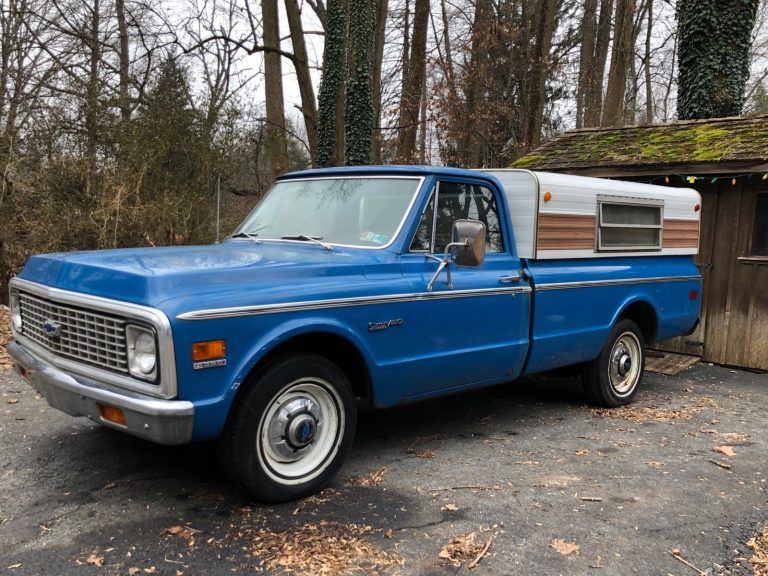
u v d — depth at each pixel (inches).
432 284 171.6
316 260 155.8
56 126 418.3
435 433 204.1
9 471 160.7
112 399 128.0
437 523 140.5
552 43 892.0
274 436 144.2
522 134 761.6
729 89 406.6
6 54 536.7
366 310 156.1
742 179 314.8
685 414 235.0
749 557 131.3
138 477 159.2
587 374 235.9
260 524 136.6
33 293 153.9
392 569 121.5
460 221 168.1
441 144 716.7
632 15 798.5
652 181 337.4
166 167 443.8
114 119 432.8
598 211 223.5
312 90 692.1
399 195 177.5
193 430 126.6
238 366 132.3
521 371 203.2
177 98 454.9
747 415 235.8
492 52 777.6
